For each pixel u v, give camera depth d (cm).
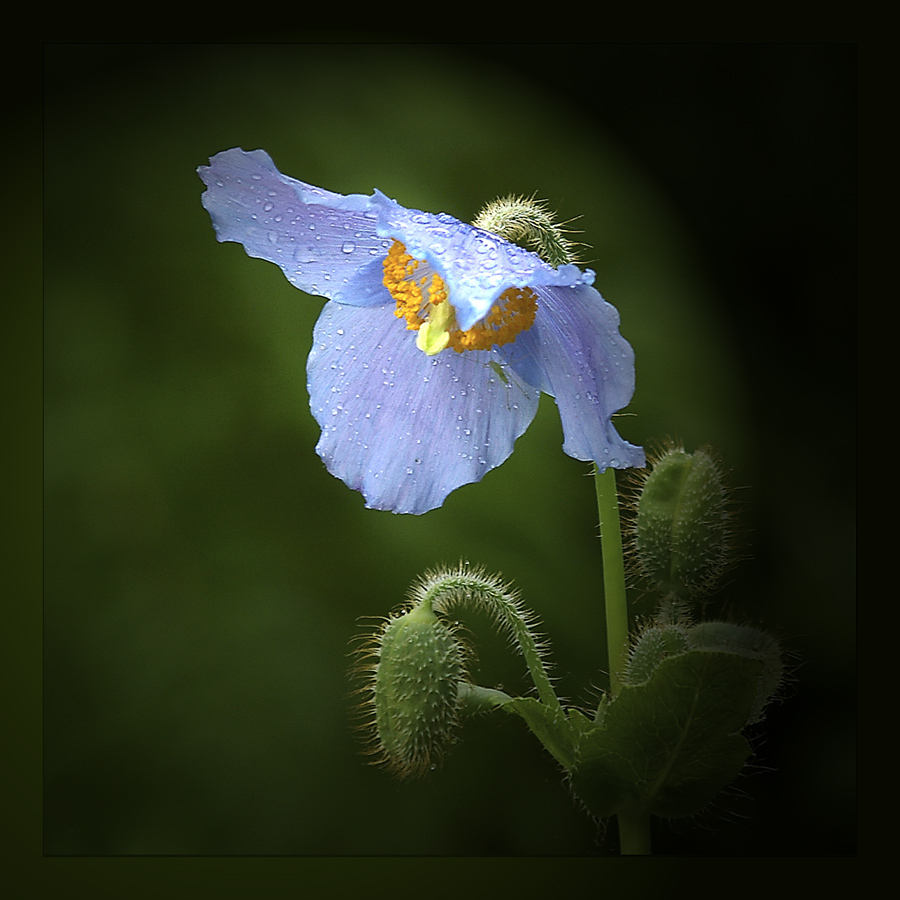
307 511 83
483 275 68
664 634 70
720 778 69
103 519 83
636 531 71
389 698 70
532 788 82
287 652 82
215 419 83
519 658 83
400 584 83
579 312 69
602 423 69
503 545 83
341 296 71
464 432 71
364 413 71
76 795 81
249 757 82
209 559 83
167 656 82
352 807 82
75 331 84
